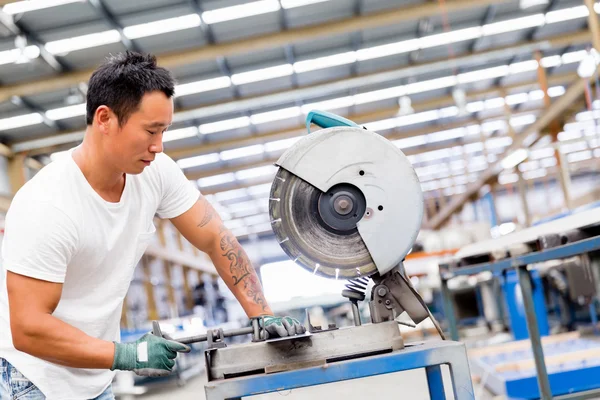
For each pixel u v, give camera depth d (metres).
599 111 8.72
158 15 7.17
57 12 6.70
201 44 8.06
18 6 6.42
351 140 1.47
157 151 1.43
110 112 1.37
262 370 1.39
